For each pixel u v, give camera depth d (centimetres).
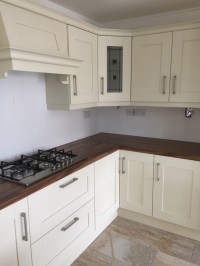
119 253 208
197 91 219
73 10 241
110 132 313
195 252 209
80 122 277
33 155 204
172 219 227
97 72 240
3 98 182
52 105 221
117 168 247
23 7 153
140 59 242
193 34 212
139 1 217
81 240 201
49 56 159
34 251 151
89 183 203
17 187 143
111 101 252
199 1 219
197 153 210
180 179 217
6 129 187
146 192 237
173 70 226
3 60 141
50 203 160
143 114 284
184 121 260
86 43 218
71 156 203
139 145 244
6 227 129
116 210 262
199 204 211
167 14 251
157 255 206
